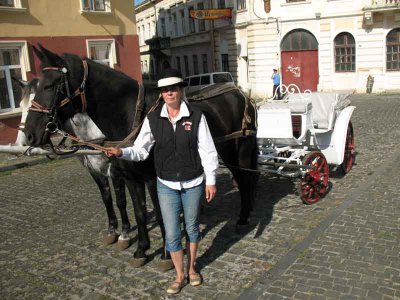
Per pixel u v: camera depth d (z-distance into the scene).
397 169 7.84
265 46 26.28
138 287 4.36
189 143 3.81
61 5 13.78
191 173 3.86
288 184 7.37
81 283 4.52
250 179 5.59
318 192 6.45
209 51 32.28
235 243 5.20
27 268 4.95
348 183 7.24
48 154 4.26
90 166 5.20
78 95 4.20
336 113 7.23
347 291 3.97
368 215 5.73
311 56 25.28
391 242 4.89
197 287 4.24
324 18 24.17
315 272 4.35
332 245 4.91
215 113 5.07
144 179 4.42
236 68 29.05
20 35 12.83
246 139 5.48
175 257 4.11
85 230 6.05
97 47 15.03
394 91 22.72
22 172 10.02
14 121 12.47
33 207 7.29
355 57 23.77
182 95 3.91
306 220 5.75
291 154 6.79
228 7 28.62
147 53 42.12
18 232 6.14
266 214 6.07
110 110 4.38
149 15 44.28
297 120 6.89
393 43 22.66
